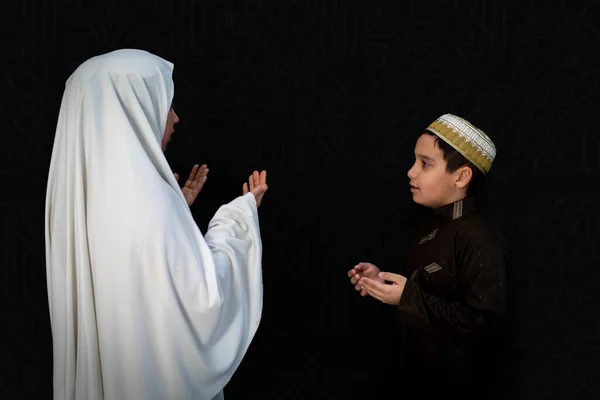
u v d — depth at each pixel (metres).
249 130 1.89
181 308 1.37
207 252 1.41
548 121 1.87
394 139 1.88
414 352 1.60
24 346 1.97
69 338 1.42
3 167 1.91
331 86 1.87
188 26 1.86
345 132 1.88
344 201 1.91
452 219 1.54
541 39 1.85
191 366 1.40
